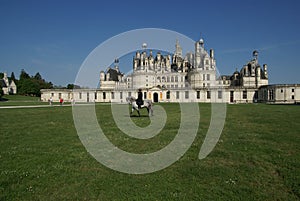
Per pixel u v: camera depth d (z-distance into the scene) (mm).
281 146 12547
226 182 7926
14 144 13109
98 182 7984
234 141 13906
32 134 16203
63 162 9961
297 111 37094
